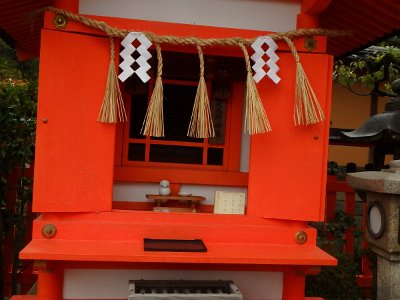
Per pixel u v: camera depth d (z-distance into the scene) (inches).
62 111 94.0
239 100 121.5
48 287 97.4
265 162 100.7
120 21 97.8
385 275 113.1
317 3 96.3
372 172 120.8
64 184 94.7
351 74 218.1
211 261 87.5
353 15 112.5
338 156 282.2
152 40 94.2
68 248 88.0
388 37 118.6
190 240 96.5
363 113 281.3
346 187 192.4
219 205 107.4
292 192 101.0
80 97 94.7
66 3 95.7
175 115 121.0
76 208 95.3
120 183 116.5
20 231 188.9
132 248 90.2
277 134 100.7
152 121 91.9
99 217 96.3
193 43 95.0
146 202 116.9
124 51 93.2
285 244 100.3
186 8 102.1
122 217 96.9
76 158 95.0
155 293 91.0
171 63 116.6
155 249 88.7
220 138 121.6
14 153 175.0
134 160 119.5
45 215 96.7
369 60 212.8
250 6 103.9
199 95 94.3
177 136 121.3
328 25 121.9
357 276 188.9
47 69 93.1
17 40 163.6
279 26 104.7
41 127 93.4
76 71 94.3
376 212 116.6
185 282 96.7
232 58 116.1
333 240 184.2
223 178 118.3
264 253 92.8
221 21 103.2
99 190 96.3
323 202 102.0
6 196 184.9
